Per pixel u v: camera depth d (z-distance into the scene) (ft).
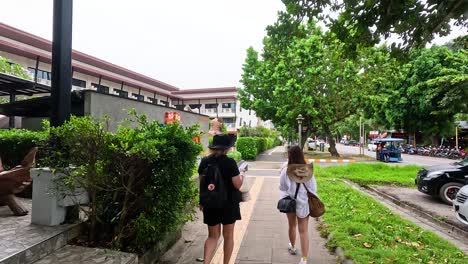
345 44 13.85
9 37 83.51
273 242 17.52
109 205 14.03
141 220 13.00
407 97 99.81
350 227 18.67
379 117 114.21
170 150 12.93
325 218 21.43
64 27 13.98
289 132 137.39
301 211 13.99
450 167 31.24
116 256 11.90
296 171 13.99
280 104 90.07
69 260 11.44
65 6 14.01
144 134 13.44
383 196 35.47
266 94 97.76
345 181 43.19
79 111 36.60
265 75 84.53
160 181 13.20
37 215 13.55
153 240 13.52
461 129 119.85
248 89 99.50
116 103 38.78
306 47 74.38
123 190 13.57
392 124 112.37
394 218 21.71
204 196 11.82
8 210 16.24
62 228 13.09
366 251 14.97
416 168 54.08
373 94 83.66
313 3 12.73
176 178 13.64
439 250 16.05
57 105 13.83
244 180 13.11
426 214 26.11
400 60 13.57
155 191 13.42
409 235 18.16
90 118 12.98
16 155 20.90
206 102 161.99
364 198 28.48
